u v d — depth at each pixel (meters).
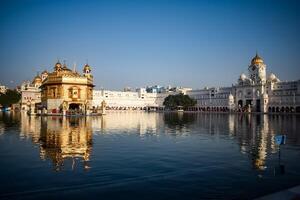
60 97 89.56
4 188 11.25
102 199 10.20
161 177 13.00
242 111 142.75
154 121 58.06
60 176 12.94
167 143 23.78
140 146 21.88
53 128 36.53
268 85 135.75
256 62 142.25
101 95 196.62
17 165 14.96
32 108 82.62
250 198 10.52
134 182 12.22
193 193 10.96
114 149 20.30
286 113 120.69
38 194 10.61
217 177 13.12
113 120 59.12
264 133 32.47
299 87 121.19
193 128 39.88
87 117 70.25
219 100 167.00
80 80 92.19
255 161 16.56
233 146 22.22
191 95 191.00
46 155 17.70
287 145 22.86
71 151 19.19
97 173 13.52
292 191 9.62
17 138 25.83
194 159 16.97
